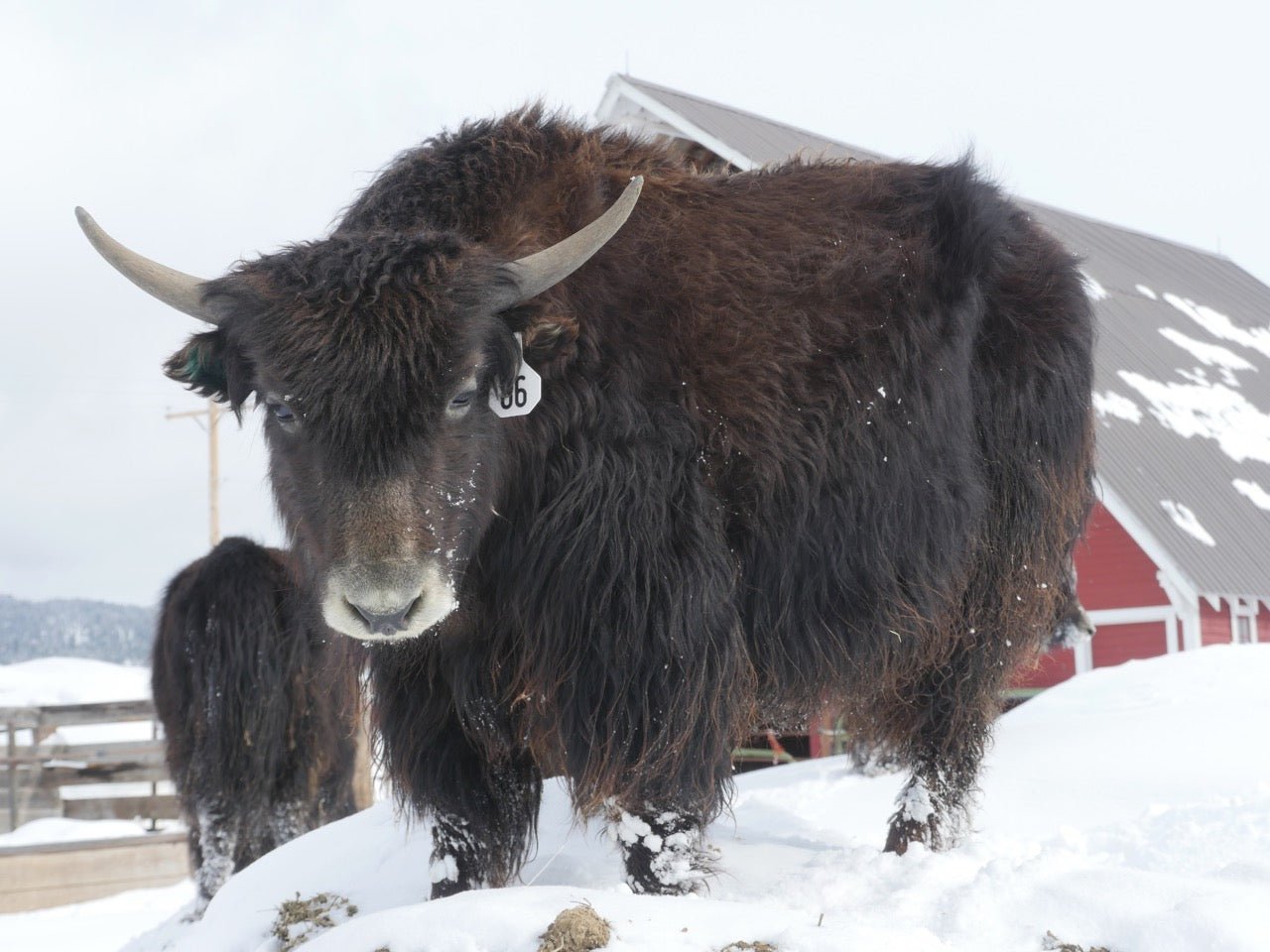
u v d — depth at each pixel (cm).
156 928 909
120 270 487
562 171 558
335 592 435
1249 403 2661
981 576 640
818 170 646
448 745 535
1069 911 420
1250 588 1953
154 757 1705
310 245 488
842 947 389
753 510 552
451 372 455
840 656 577
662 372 536
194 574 979
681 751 504
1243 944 377
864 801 819
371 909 554
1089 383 684
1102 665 2009
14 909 1416
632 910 425
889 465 584
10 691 2855
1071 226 3338
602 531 506
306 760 941
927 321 602
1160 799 695
